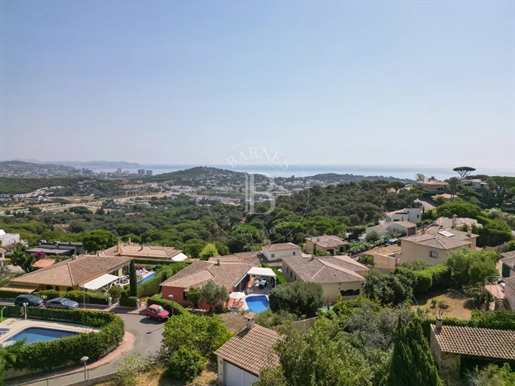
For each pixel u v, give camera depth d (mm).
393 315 25797
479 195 106312
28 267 55781
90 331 29500
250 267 51406
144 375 24031
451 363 22328
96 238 71375
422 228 78375
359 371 14672
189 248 69000
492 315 25953
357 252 70375
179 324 27078
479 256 42594
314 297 36781
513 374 18422
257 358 20844
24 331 33469
